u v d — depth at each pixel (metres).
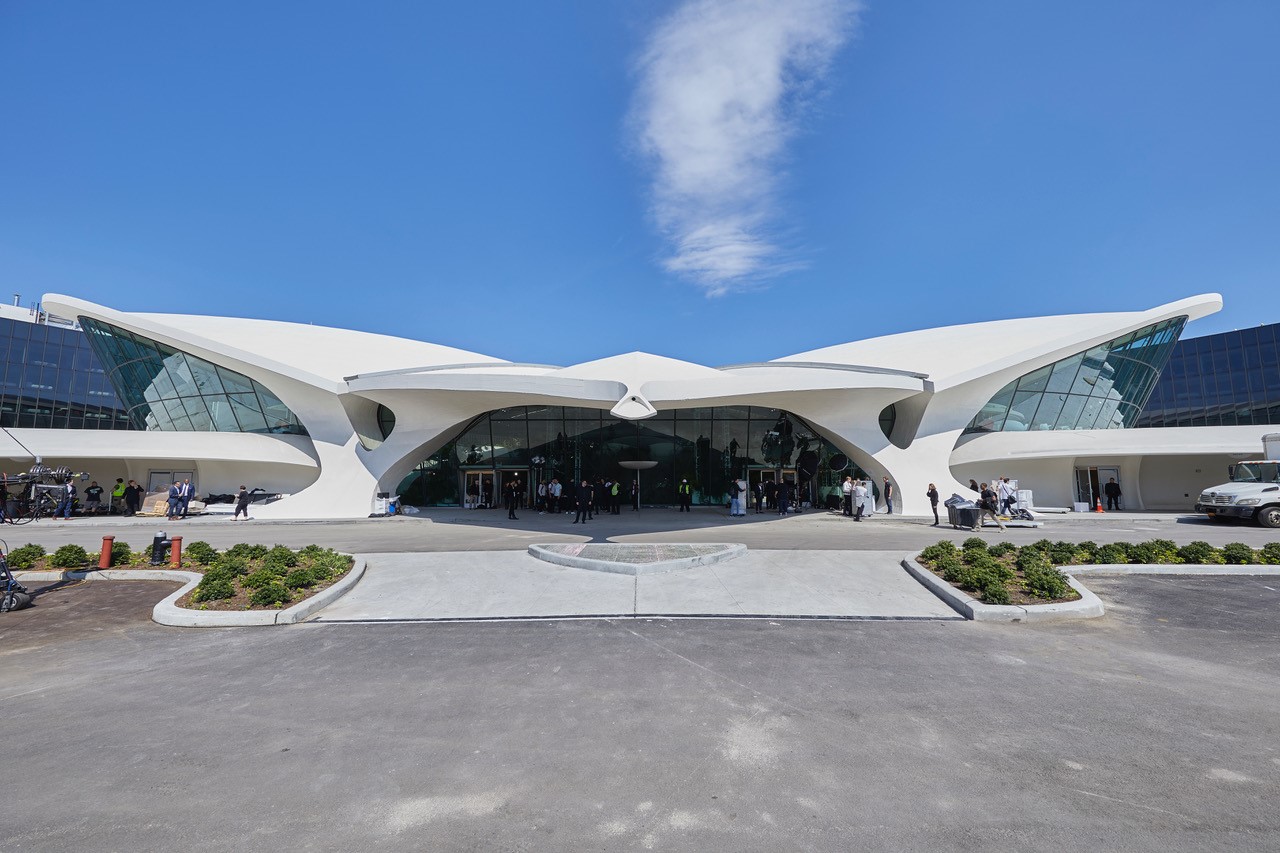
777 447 30.83
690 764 4.06
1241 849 3.07
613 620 8.15
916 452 25.77
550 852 3.08
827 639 7.18
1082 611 8.08
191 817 3.45
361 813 3.48
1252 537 16.45
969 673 5.94
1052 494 27.83
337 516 25.30
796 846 3.11
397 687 5.65
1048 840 3.15
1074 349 25.98
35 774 3.98
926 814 3.42
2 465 27.45
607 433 31.17
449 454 31.06
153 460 28.58
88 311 26.09
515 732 4.60
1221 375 52.69
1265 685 5.60
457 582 10.41
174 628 7.95
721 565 11.36
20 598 9.13
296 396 26.25
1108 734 4.52
